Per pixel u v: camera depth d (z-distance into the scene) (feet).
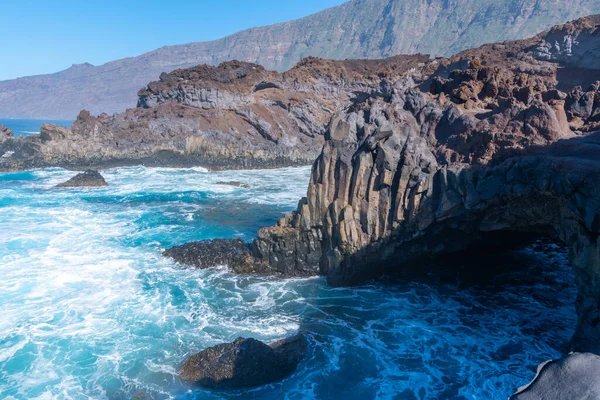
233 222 98.12
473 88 70.18
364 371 41.78
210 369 40.98
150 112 229.66
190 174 171.73
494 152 52.90
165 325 50.85
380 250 58.85
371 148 57.72
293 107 240.94
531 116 52.65
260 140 225.97
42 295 58.29
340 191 60.13
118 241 82.17
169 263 70.44
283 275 64.80
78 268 67.87
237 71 254.68
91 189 135.54
